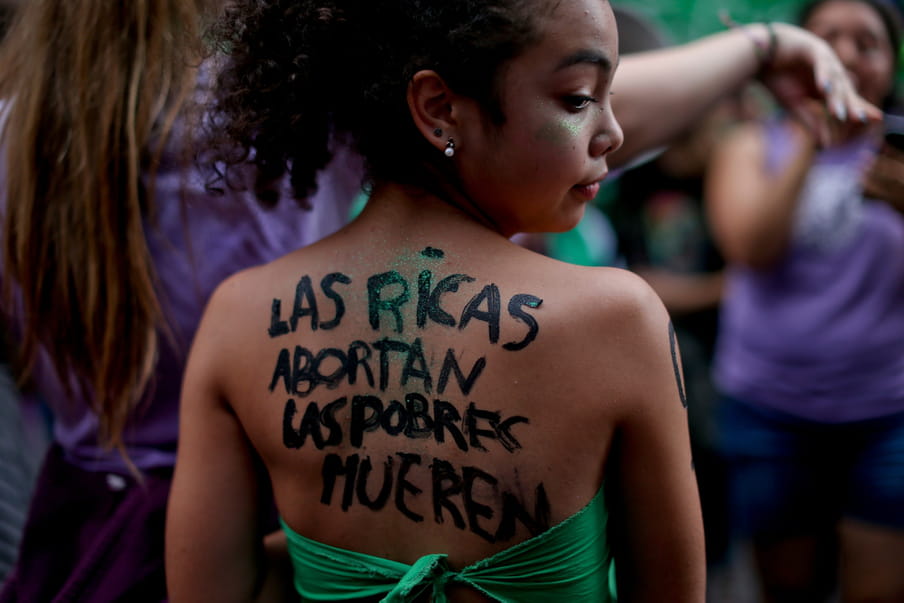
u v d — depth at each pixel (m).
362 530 1.00
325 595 1.04
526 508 0.96
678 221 3.03
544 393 0.95
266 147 1.16
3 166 1.37
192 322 1.37
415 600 0.98
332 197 1.44
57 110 1.30
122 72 1.28
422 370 0.98
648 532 1.02
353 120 1.09
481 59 0.96
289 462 1.04
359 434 1.00
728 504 2.78
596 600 1.01
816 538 2.64
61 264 1.32
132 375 1.33
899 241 2.38
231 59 1.18
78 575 1.31
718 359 2.92
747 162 2.60
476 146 1.00
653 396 0.97
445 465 0.97
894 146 2.00
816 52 1.65
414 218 1.05
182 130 1.31
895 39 2.47
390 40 1.01
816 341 2.47
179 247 1.35
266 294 1.08
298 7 1.05
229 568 1.13
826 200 2.43
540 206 1.04
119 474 1.39
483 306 0.98
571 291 0.97
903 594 2.42
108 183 1.29
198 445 1.12
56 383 1.42
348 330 1.02
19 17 1.40
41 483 1.45
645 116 1.54
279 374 1.05
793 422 2.55
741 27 1.70
